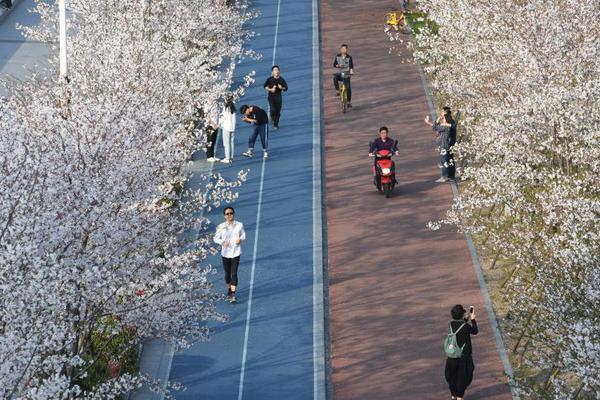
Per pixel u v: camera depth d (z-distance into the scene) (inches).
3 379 685.9
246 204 1565.0
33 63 2133.4
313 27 2591.0
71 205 864.9
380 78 2199.8
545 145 1154.0
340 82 2175.2
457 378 1051.9
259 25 2603.3
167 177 1096.2
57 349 757.3
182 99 1358.3
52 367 757.9
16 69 2096.5
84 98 1157.1
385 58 2337.6
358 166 1729.8
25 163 820.0
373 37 2501.2
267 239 1451.8
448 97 1830.7
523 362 1137.4
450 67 1616.6
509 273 1317.7
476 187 1561.3
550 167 1199.6
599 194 1097.4
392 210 1556.3
